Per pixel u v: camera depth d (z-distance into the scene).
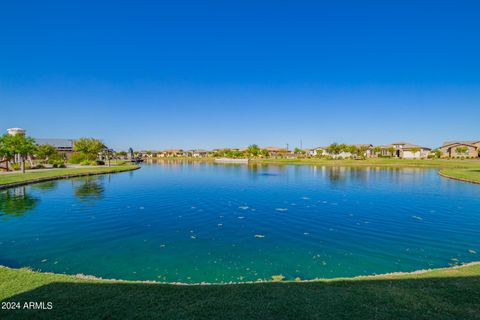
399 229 13.10
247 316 4.66
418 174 41.22
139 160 102.19
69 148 85.62
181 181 33.06
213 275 8.27
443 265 9.02
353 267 8.85
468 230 12.92
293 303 5.14
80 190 25.22
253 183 31.08
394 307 4.99
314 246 10.84
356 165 63.81
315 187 27.61
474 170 42.28
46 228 13.07
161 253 10.05
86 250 10.28
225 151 132.12
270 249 10.48
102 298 5.31
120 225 13.73
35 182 30.22
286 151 150.38
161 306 5.00
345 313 4.77
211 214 16.16
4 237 11.74
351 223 14.20
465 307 4.99
